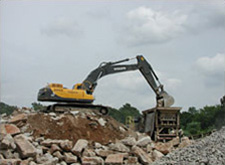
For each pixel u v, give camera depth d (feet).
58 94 67.31
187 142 59.72
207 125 149.18
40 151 50.52
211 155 37.86
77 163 51.08
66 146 52.37
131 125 81.92
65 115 64.39
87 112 69.56
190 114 163.63
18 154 48.01
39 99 67.31
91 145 57.72
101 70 76.48
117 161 51.93
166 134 73.10
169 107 73.31
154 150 58.44
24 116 60.18
